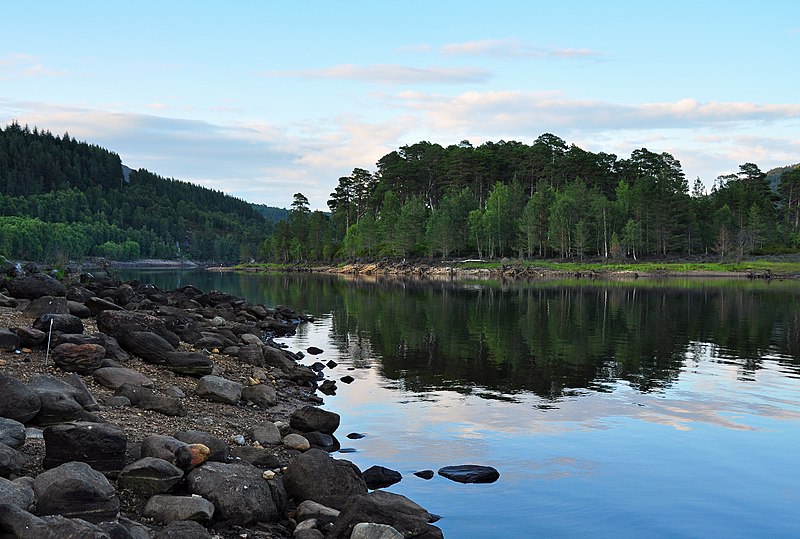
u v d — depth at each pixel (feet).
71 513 26.37
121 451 32.37
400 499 34.53
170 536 25.79
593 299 202.49
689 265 421.59
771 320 140.87
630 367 82.89
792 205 591.78
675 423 55.26
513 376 76.59
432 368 82.07
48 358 52.60
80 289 94.02
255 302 193.47
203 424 46.16
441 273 439.63
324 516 31.83
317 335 115.75
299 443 44.78
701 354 93.71
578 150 558.97
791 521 35.27
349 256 570.05
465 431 52.49
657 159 583.17
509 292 240.73
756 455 46.62
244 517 30.30
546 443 49.26
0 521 23.27
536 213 467.93
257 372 70.28
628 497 38.40
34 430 35.83
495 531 33.47
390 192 537.24
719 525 34.65
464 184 545.44
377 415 57.67
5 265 122.83
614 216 467.52
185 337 78.54
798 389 69.51
